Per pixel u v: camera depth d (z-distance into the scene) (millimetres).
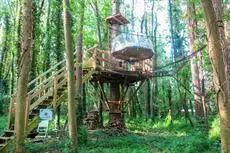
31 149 12406
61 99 14961
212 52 9102
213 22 9109
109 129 18828
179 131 22391
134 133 19938
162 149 13188
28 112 13062
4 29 31109
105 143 14617
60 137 15305
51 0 22672
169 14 33938
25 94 9797
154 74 19156
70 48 11805
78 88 15516
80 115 15102
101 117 21859
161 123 27625
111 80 20094
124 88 20219
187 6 20047
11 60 29891
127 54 19000
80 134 14453
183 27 31000
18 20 18781
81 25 16125
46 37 23969
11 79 29672
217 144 13242
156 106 35000
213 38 9078
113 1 22281
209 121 21516
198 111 21703
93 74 18453
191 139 13828
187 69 28609
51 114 13516
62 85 15938
